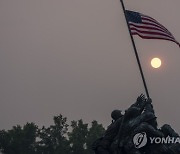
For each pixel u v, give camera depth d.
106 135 55.22
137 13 62.34
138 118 53.66
